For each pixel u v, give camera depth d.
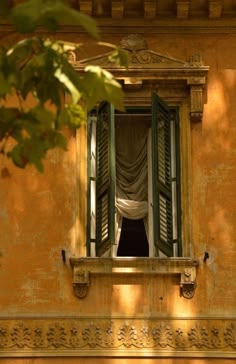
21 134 13.12
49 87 12.85
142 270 21.75
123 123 23.25
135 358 21.33
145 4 23.09
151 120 22.91
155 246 21.84
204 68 22.94
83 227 22.22
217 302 21.72
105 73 13.05
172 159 22.70
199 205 22.34
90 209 22.41
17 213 22.22
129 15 23.31
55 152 22.59
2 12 12.33
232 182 22.47
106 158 22.22
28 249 22.00
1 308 21.58
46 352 21.31
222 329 21.52
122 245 22.77
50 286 21.75
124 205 22.84
